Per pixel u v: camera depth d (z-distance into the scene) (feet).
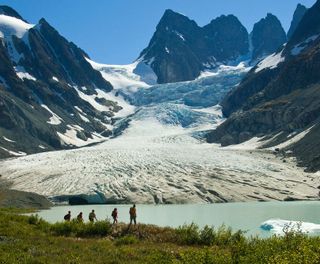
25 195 343.46
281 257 62.95
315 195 367.45
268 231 168.25
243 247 76.95
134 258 87.66
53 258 81.87
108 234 121.90
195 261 71.36
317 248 69.10
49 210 298.76
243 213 256.11
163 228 124.16
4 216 136.15
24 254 82.23
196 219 226.38
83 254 88.22
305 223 176.04
